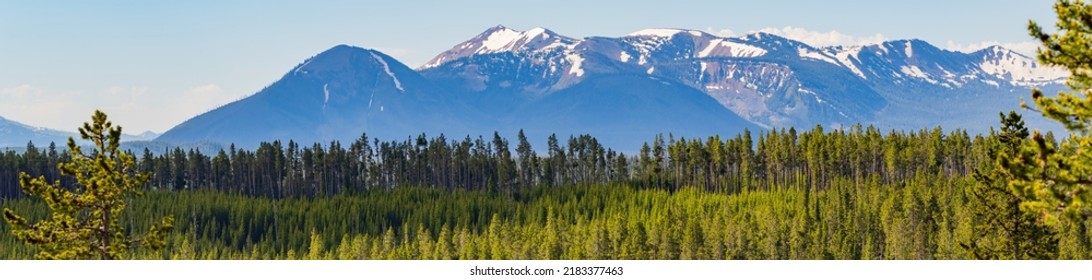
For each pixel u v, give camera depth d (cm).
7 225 19412
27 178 5581
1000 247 7000
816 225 15512
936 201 16025
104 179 5653
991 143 18400
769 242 14900
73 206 5644
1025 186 3052
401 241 19900
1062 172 2966
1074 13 3209
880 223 15912
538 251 16100
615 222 16512
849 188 18600
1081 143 3000
